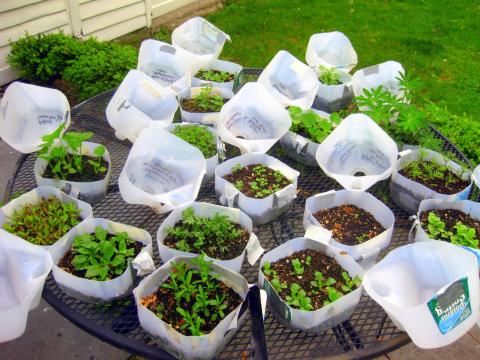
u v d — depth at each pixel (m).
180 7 5.29
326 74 2.40
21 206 1.62
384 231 1.58
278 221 1.76
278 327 1.39
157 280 1.38
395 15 5.57
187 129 2.00
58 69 3.56
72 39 3.66
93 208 1.79
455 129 2.69
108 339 1.29
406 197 1.79
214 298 1.36
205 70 2.60
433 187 1.82
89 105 2.38
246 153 1.91
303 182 1.94
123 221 1.74
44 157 1.74
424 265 1.33
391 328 1.37
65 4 3.93
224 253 1.54
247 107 1.98
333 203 1.77
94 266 1.40
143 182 1.71
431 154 1.92
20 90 1.88
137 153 1.68
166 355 1.26
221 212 1.64
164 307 1.35
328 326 1.35
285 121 1.93
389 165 1.81
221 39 2.57
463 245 1.55
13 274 1.30
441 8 5.78
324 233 1.52
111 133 2.20
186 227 1.62
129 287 1.40
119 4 4.45
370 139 1.83
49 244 1.51
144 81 1.98
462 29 5.26
